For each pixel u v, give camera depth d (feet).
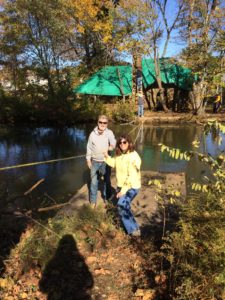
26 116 76.02
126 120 74.02
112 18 92.27
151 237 17.71
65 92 76.33
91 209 20.84
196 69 74.23
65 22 90.68
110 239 17.75
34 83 84.94
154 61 93.04
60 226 18.63
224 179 13.65
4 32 88.74
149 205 21.90
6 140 54.65
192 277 11.46
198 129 62.69
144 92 101.50
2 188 30.14
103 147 21.85
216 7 77.15
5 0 85.97
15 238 18.69
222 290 10.67
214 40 73.05
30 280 14.76
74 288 14.12
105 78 101.96
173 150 13.51
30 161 40.22
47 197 27.73
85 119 75.97
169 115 81.00
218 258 11.02
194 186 14.06
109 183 22.81
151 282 14.14
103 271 15.15
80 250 16.78
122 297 13.53
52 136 58.54
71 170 35.55
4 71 100.22
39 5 82.58
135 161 17.78
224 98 73.31
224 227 12.09
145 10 89.51
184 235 12.71
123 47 91.71
